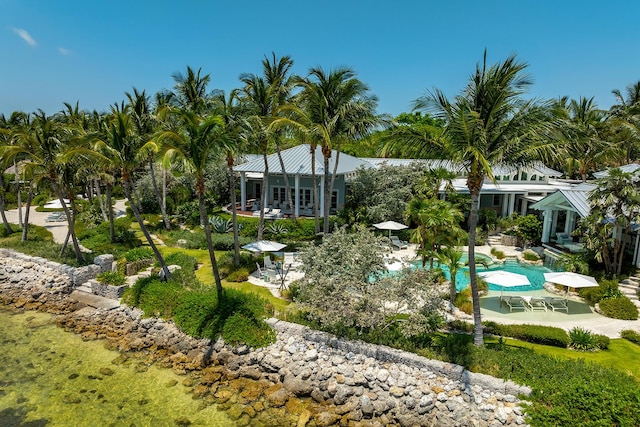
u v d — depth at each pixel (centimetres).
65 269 2442
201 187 1766
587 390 1178
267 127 2536
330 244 1747
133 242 3159
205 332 1734
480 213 3562
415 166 3597
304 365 1507
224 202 4581
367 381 1402
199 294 1938
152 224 3791
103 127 2450
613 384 1202
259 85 2689
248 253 2738
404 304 1683
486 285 2236
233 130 1916
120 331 1906
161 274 2180
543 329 1602
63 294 2312
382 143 1525
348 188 3972
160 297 1973
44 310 2156
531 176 3912
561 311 1955
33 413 1351
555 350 1510
